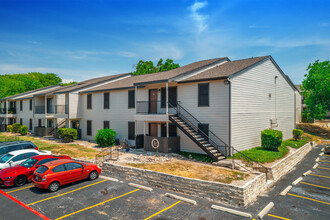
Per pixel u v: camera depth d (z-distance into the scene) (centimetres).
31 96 3853
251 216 934
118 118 2553
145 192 1218
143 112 2283
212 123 1792
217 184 1096
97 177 1474
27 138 3127
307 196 1152
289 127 2655
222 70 1964
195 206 1037
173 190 1239
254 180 1150
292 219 916
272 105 2266
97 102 2802
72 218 928
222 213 966
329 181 1392
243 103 1842
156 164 1556
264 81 2136
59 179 1246
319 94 3319
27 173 1360
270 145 1808
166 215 948
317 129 3581
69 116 2891
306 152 2230
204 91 1841
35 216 947
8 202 1091
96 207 1030
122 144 2380
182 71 2150
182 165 1527
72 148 2306
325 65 3312
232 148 1686
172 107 2052
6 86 6053
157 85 2164
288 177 1476
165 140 1861
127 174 1454
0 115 4550
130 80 2834
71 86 3503
